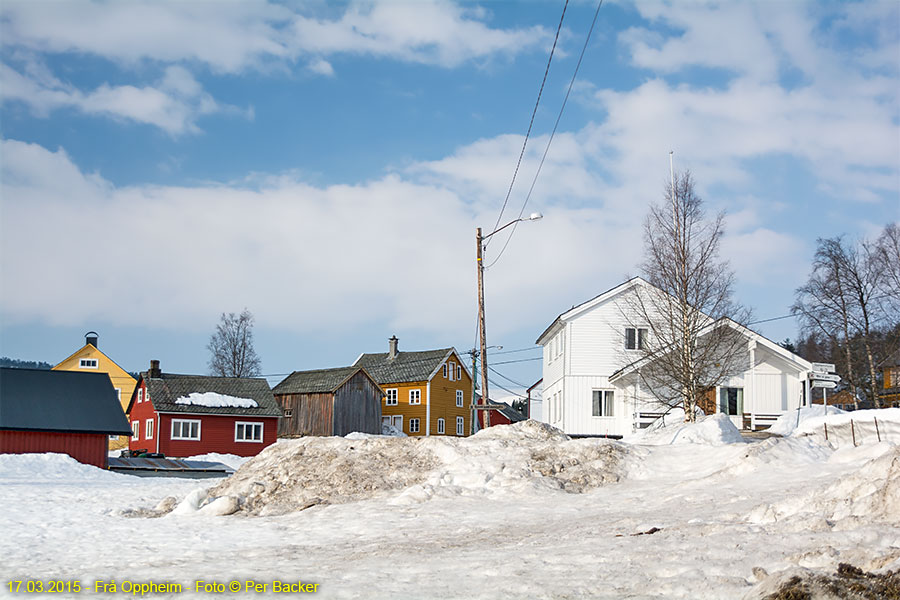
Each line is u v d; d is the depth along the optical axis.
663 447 23.70
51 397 45.06
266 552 14.35
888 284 52.28
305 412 69.19
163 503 22.95
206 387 63.56
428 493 20.77
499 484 21.30
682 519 14.30
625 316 43.16
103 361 83.56
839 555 8.95
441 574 10.48
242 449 61.72
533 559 10.99
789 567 8.72
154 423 60.41
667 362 36.16
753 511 13.52
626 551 10.77
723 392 40.53
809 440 21.19
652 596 8.45
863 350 55.25
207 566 12.60
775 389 40.50
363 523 17.81
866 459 18.52
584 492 20.75
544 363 52.44
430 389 75.38
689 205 37.00
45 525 19.12
